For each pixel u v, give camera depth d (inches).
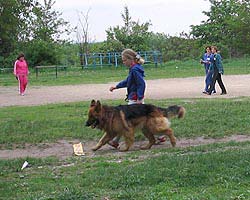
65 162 374.9
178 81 1190.9
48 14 2379.4
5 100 844.0
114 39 2091.5
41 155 410.9
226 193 262.4
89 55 1991.9
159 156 364.8
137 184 287.9
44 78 1448.1
